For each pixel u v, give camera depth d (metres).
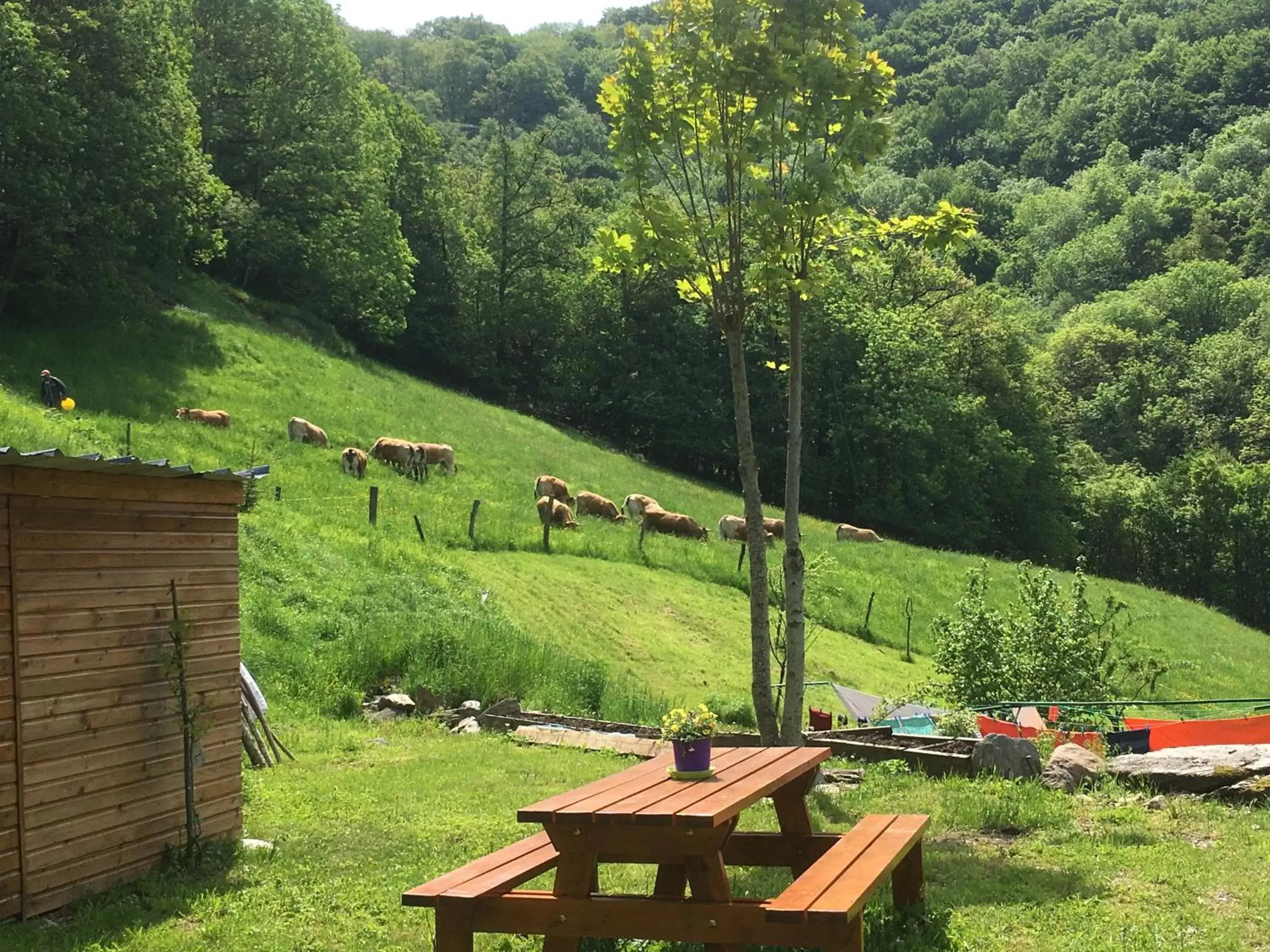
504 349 69.56
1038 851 7.54
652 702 18.17
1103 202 135.50
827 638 28.61
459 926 5.05
